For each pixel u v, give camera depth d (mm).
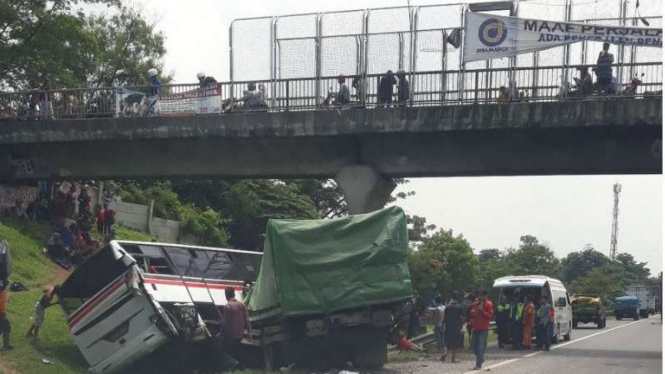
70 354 17609
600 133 25359
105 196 39938
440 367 19578
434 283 43938
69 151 31031
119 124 28625
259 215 48312
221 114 27516
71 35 38969
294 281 17391
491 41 25891
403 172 27328
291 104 27453
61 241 29422
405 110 25875
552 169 26203
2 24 37406
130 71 49156
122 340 16578
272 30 27859
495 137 26406
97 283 18031
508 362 21031
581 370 19188
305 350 17984
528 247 84312
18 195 33375
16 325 18328
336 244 17844
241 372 17047
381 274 17922
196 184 48281
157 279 17094
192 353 17797
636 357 23094
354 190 27406
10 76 38281
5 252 16656
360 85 26859
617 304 63188
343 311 17672
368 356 18344
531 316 26203
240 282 19234
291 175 28547
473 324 19438
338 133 26422
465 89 25859
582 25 25125
